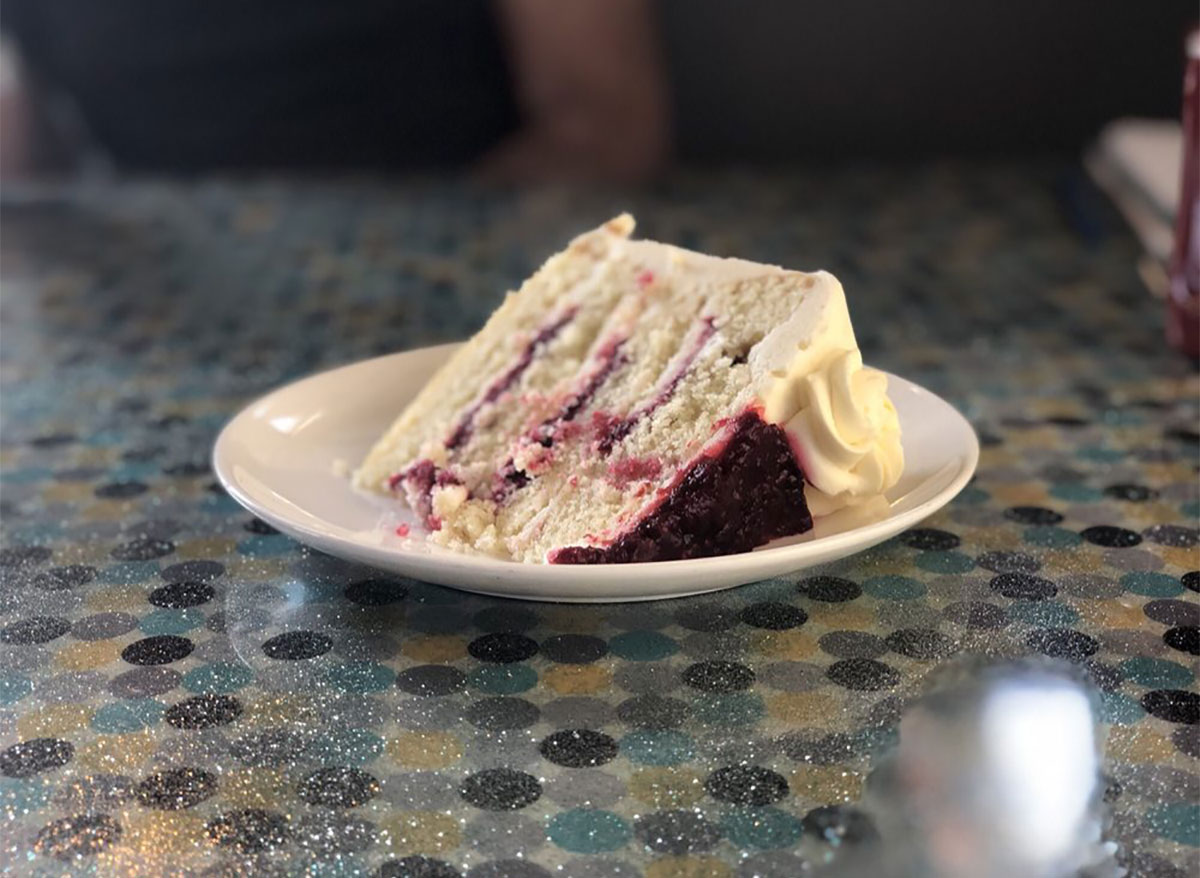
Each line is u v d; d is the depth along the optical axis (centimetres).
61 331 52
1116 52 97
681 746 24
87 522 34
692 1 98
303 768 23
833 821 21
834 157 102
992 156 101
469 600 29
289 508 34
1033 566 31
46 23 101
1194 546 32
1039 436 40
